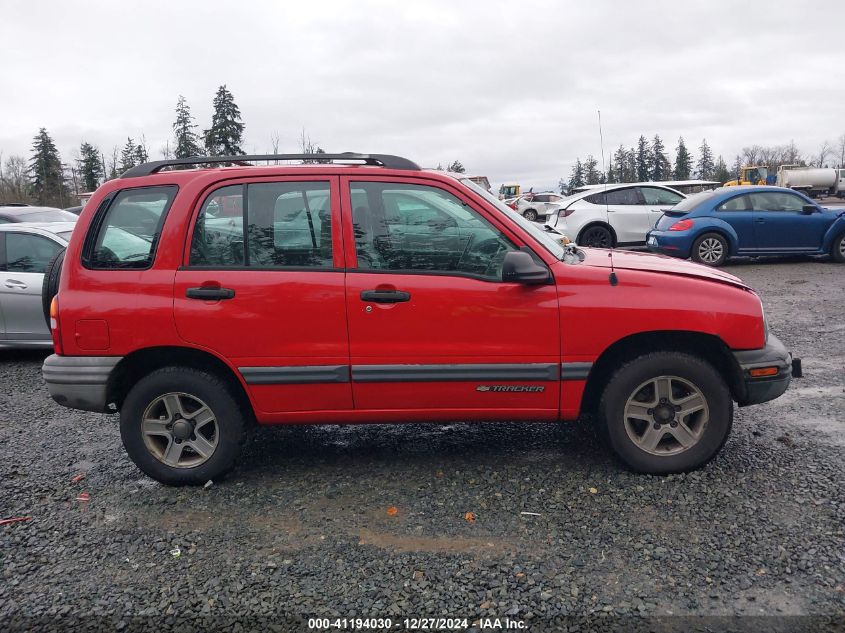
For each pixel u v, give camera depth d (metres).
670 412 4.02
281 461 4.55
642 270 4.02
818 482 3.89
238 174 4.05
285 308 3.93
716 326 3.89
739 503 3.68
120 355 3.99
